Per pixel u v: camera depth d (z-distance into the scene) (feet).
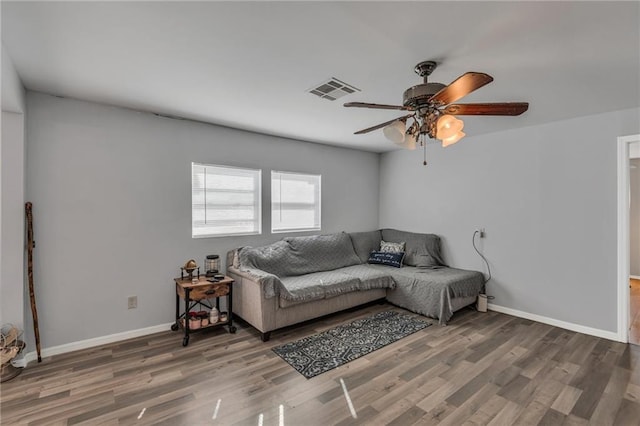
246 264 11.48
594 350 9.30
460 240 14.11
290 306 10.50
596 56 6.48
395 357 8.86
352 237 15.76
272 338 10.13
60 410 6.48
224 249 12.13
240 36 5.83
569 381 7.63
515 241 12.34
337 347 9.46
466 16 5.17
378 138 13.99
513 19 5.24
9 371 7.62
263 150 13.14
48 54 6.51
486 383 7.54
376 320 11.76
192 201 11.38
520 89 8.26
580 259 10.75
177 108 9.91
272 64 6.95
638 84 7.91
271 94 8.72
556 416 6.37
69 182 9.07
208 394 7.07
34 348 8.59
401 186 16.67
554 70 7.13
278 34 5.75
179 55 6.56
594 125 10.43
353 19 5.27
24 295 8.38
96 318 9.52
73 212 9.14
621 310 9.91
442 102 6.31
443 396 7.04
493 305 13.00
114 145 9.75
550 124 11.39
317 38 5.88
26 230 8.36
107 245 9.68
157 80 7.81
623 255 9.87
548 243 11.48
